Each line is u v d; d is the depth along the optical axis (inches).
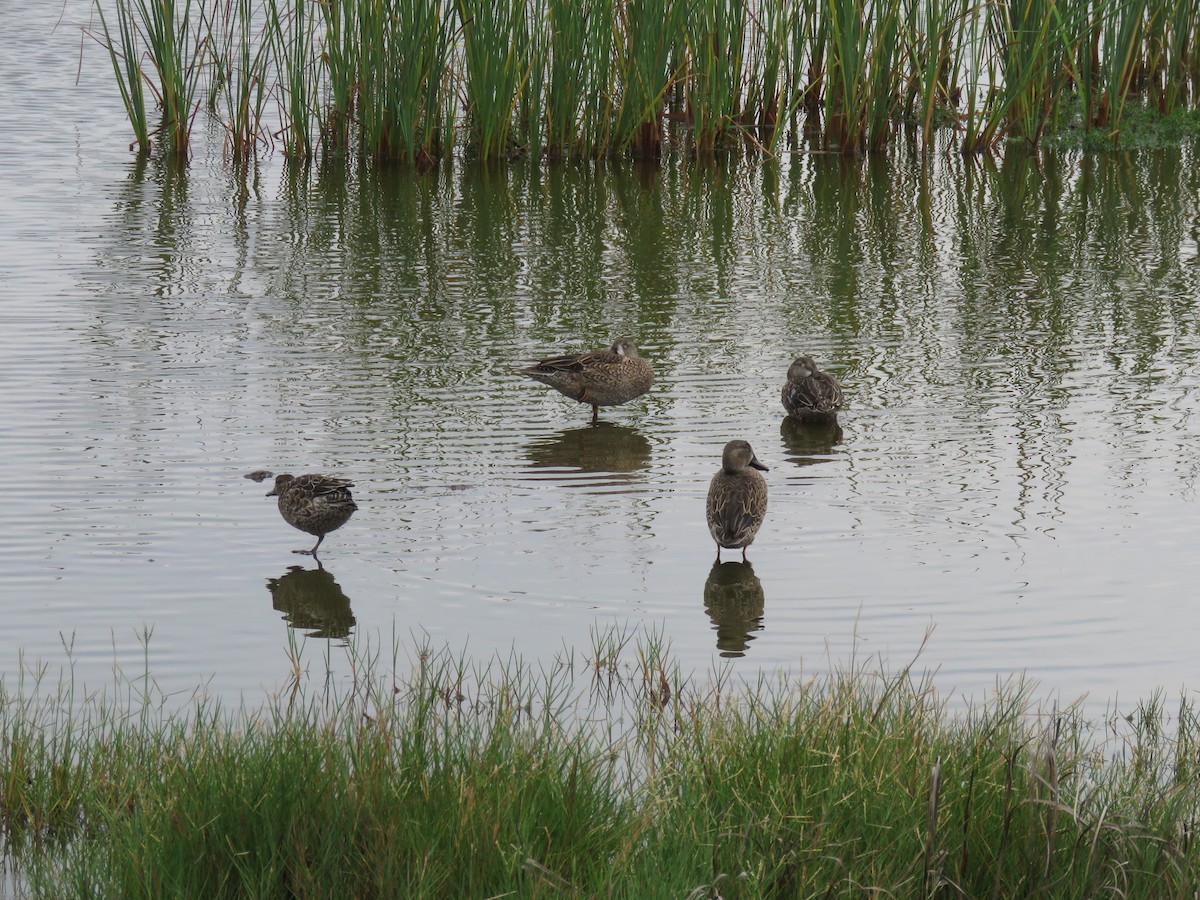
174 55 1187.9
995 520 531.2
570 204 1108.5
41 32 1642.5
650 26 1232.2
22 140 1233.4
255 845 291.7
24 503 538.3
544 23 1266.0
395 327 791.1
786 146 1332.4
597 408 663.1
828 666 414.6
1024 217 1079.0
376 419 645.9
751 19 1348.4
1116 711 386.9
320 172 1190.9
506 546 509.7
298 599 463.8
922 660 419.5
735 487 499.5
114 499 544.7
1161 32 1423.5
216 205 1069.8
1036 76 1304.1
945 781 312.5
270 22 1218.6
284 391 679.7
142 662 416.8
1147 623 445.1
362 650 426.6
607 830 301.9
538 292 869.2
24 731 349.7
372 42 1194.6
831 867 289.0
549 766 314.7
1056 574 482.6
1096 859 289.9
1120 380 704.4
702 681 404.2
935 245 997.2
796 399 644.1
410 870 281.1
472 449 611.8
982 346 766.5
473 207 1091.9
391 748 320.2
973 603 460.4
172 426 627.5
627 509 547.8
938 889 288.2
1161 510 538.3
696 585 477.7
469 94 1273.4
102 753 343.0
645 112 1259.2
